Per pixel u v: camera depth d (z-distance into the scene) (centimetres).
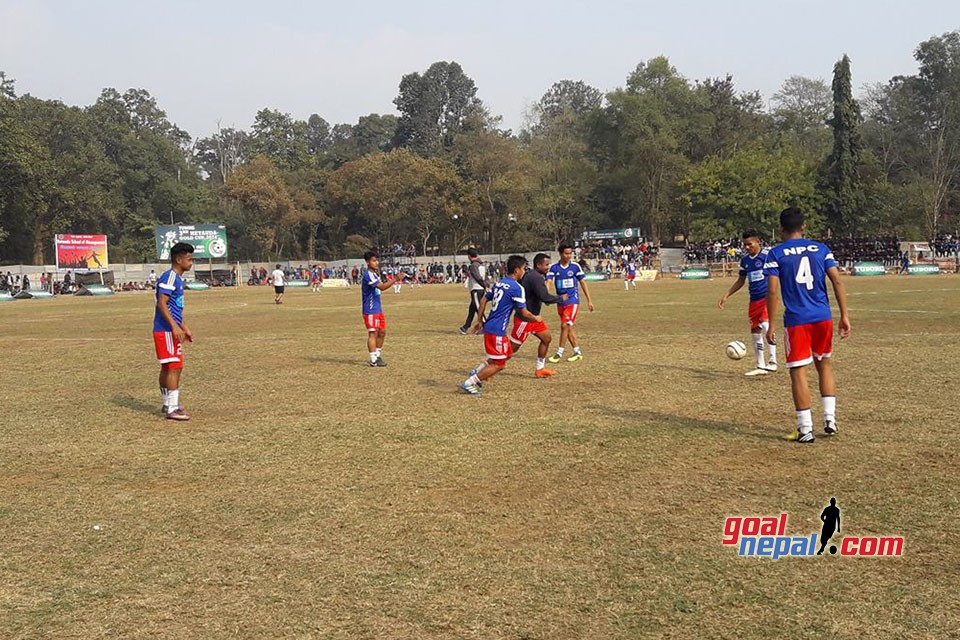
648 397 979
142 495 628
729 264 6334
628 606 411
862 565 456
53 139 8456
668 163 7738
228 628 397
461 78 11556
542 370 1179
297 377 1235
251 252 9369
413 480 647
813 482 608
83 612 419
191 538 527
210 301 4162
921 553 470
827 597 417
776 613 400
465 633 386
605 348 1489
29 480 678
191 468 705
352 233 9519
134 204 9638
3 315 3291
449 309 2911
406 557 484
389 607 417
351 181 8644
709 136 8175
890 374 1080
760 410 880
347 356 1495
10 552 509
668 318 2162
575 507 568
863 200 7238
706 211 7194
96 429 880
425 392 1065
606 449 727
